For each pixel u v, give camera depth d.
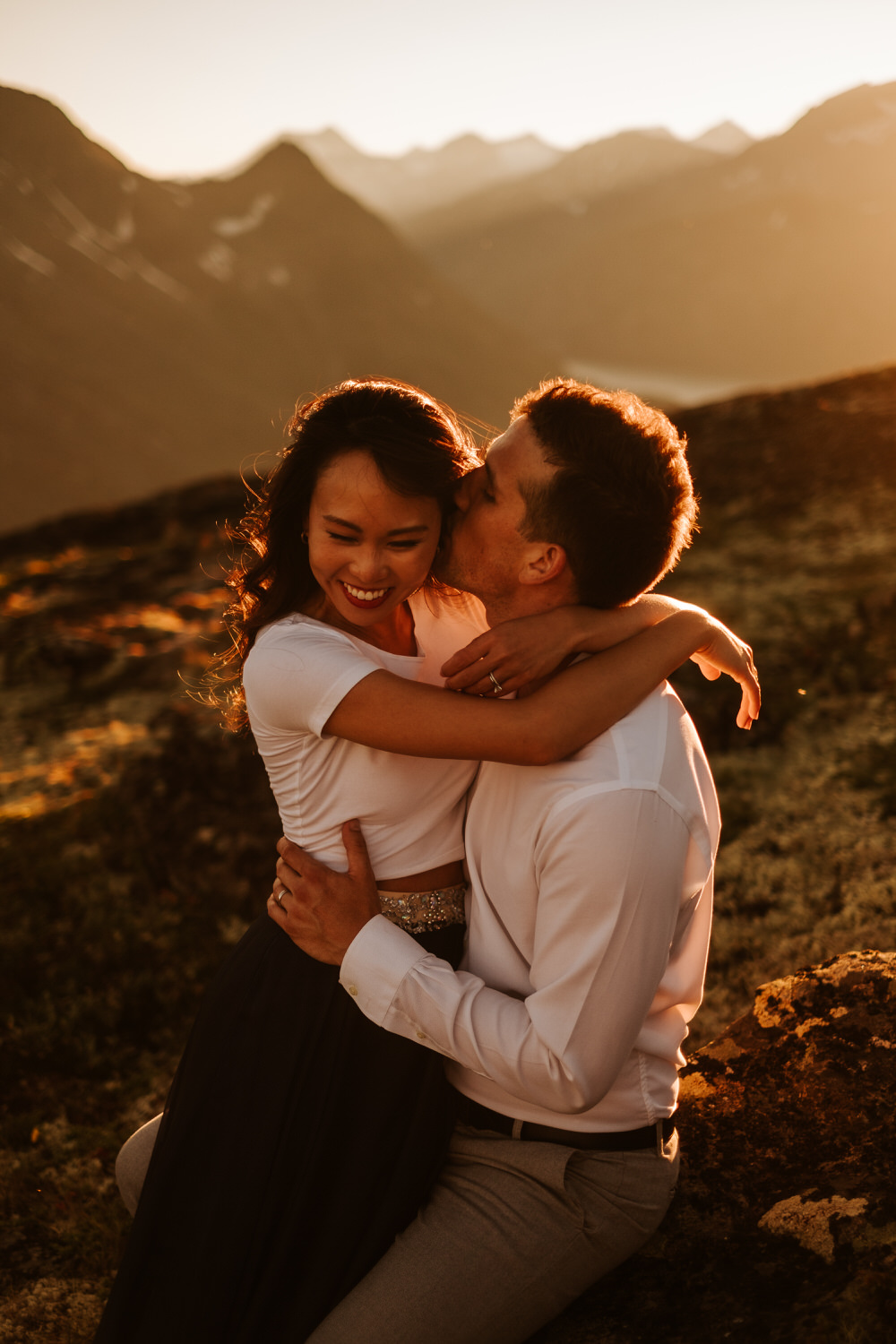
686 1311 1.97
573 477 1.70
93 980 5.35
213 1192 1.93
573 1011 1.70
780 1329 1.82
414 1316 1.80
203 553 15.99
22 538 19.94
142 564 16.02
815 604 9.68
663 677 1.81
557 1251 1.87
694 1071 2.55
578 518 1.72
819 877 5.17
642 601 1.94
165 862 6.32
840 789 6.25
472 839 1.94
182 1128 2.00
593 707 1.70
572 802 1.68
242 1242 1.91
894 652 8.26
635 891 1.66
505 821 1.84
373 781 1.87
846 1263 1.95
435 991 1.79
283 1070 1.93
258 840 6.30
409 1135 1.92
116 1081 4.55
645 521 1.74
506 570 1.83
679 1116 2.43
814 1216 2.06
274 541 1.93
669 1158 2.04
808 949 4.33
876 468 13.22
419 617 2.16
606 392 1.80
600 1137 1.91
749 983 4.23
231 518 18.67
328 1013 1.93
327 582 1.84
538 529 1.75
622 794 1.67
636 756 1.71
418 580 1.83
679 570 11.69
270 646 1.85
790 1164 2.22
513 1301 1.86
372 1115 1.91
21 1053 4.73
